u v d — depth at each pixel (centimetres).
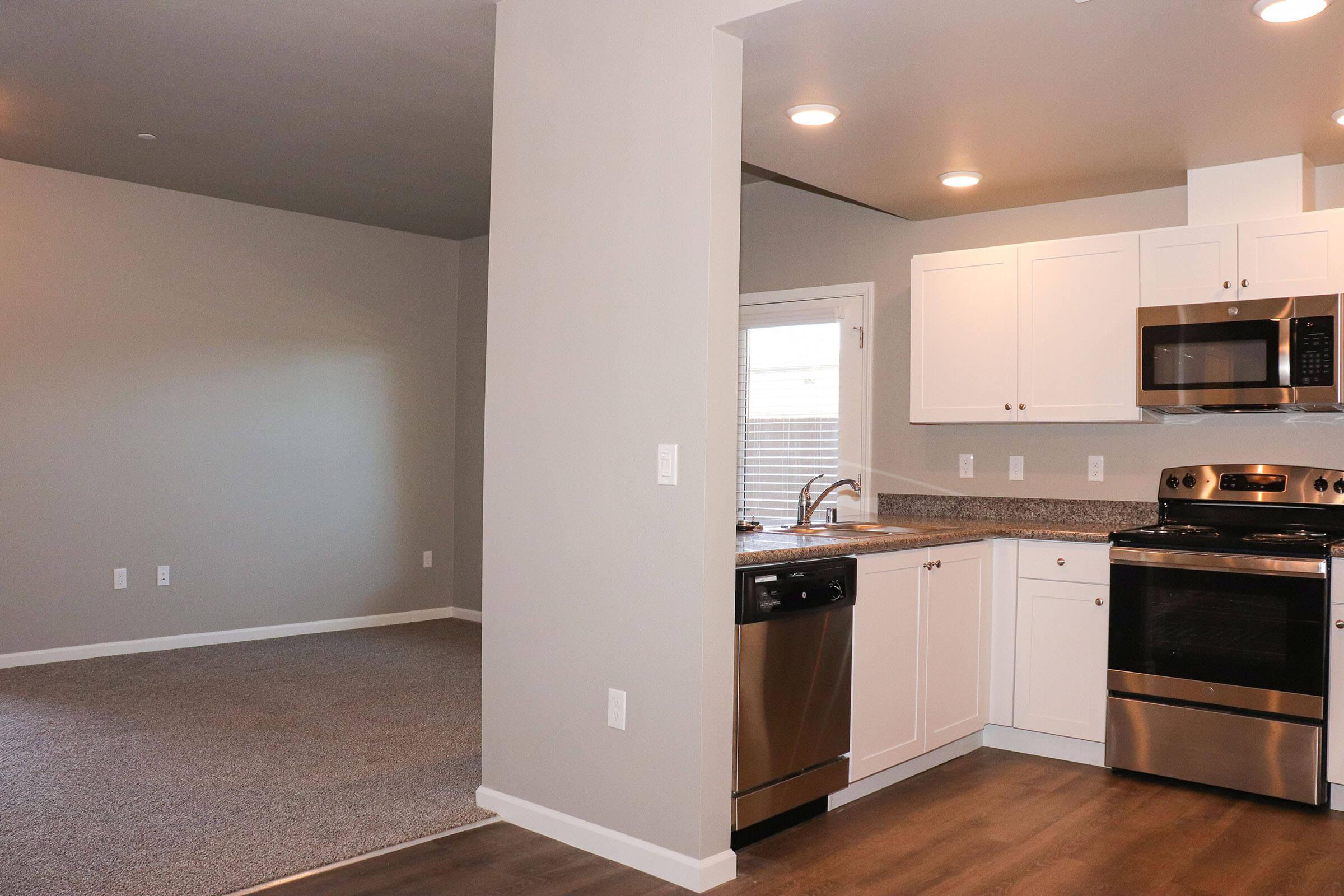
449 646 585
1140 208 427
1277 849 294
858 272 498
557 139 305
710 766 267
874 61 293
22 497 509
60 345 520
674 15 276
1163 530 377
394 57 360
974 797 338
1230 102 324
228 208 580
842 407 501
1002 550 396
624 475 284
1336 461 380
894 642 339
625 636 283
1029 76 305
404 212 605
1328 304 346
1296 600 330
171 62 366
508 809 313
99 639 536
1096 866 280
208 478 575
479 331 673
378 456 651
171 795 326
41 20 331
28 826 297
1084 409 399
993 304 423
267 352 598
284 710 436
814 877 271
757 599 285
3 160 499
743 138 367
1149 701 359
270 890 258
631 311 284
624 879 270
